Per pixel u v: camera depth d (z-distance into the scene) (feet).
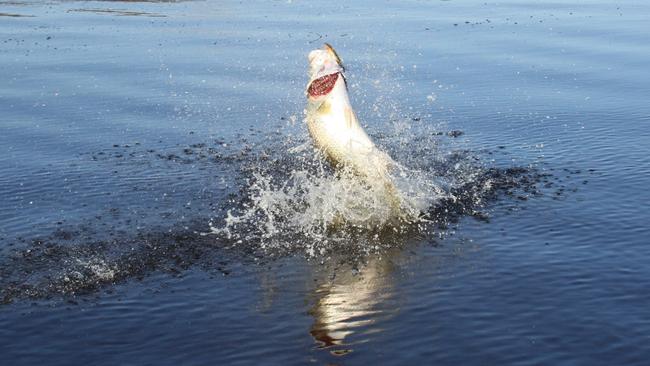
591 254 26.91
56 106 46.52
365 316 23.27
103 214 31.30
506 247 27.71
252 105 47.21
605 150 38.17
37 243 28.58
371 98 48.60
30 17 79.30
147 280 25.95
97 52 61.52
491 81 52.24
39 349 21.91
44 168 36.45
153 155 38.58
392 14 80.12
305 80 52.95
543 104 46.68
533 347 21.27
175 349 21.75
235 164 37.29
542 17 76.23
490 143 39.81
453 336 21.95
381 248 28.02
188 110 46.09
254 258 27.48
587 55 58.95
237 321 23.20
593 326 22.26
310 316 23.40
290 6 87.04
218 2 90.74
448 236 28.81
